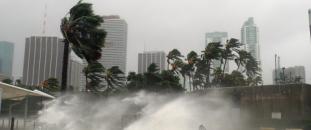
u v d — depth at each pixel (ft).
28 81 398.21
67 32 93.25
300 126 104.99
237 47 279.28
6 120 110.73
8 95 84.33
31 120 108.17
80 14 95.25
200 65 279.08
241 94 119.55
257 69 296.30
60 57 402.93
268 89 114.01
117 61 512.63
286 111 108.88
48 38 400.88
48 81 249.34
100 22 97.25
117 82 272.92
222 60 282.56
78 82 429.38
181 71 284.41
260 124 112.98
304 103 106.63
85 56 96.89
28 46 405.80
